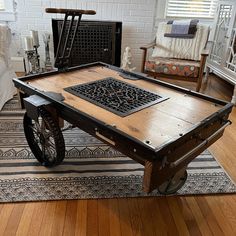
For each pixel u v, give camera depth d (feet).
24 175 5.09
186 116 4.15
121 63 11.41
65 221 4.18
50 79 5.49
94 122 3.77
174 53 10.20
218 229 4.22
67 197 4.63
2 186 4.78
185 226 4.24
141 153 3.29
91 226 4.12
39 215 4.26
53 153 5.19
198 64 9.01
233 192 4.98
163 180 3.63
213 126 4.22
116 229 4.10
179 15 11.51
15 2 10.53
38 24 10.84
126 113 4.11
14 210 4.32
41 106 4.34
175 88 5.24
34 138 5.44
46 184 4.90
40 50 11.37
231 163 5.90
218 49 10.21
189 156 3.87
